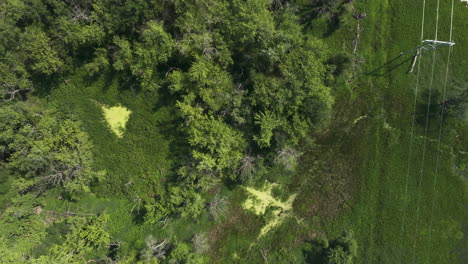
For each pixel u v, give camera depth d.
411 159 23.98
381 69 23.92
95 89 24.67
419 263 24.02
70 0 21.58
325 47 22.39
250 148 23.67
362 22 23.72
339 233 24.39
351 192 24.44
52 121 23.77
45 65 22.38
